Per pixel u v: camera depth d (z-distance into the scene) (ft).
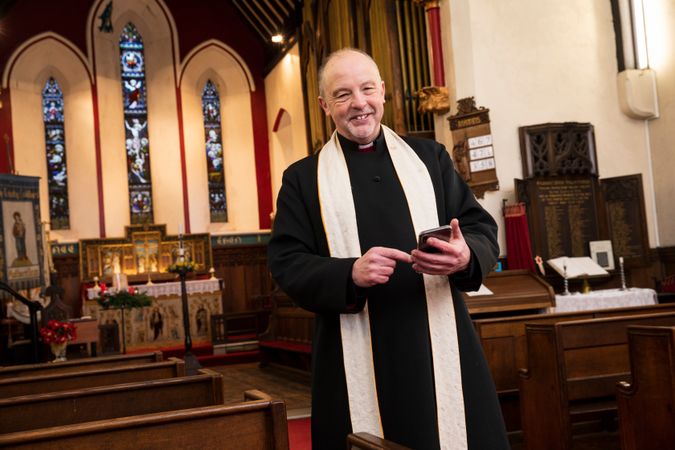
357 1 38.68
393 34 34.37
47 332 26.08
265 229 61.11
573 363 15.72
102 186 57.77
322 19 44.21
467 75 29.50
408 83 34.12
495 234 7.37
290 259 7.00
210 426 6.84
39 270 33.65
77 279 54.70
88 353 33.42
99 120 58.34
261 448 7.02
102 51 59.00
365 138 7.28
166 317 49.65
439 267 6.20
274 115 60.34
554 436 14.58
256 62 62.54
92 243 53.52
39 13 57.21
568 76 30.50
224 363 44.70
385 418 6.56
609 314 18.67
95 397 10.23
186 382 10.69
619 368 16.05
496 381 18.98
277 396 29.63
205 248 56.18
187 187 60.03
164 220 59.00
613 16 31.17
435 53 30.55
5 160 55.31
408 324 6.70
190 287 50.78
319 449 6.88
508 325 19.11
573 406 16.47
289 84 55.77
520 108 29.81
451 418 6.62
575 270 26.71
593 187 29.58
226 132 61.87
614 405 16.42
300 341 36.65
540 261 27.48
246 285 58.70
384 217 7.04
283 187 7.60
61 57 57.77
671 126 30.07
